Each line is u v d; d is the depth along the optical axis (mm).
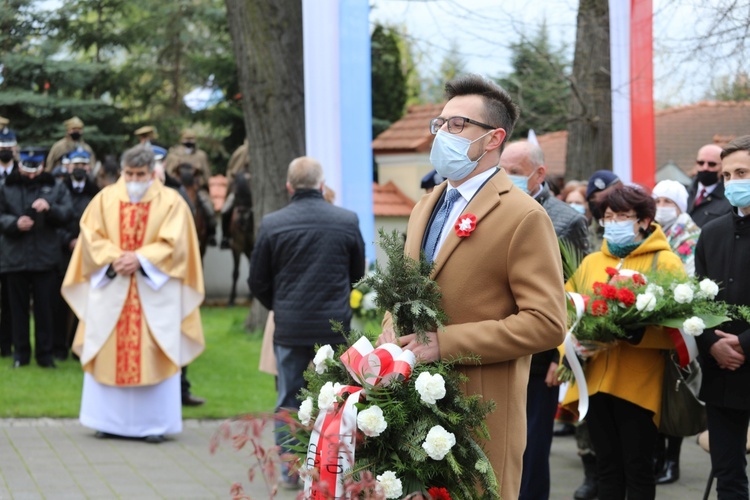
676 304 4418
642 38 8930
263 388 9258
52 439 7223
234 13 11664
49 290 9812
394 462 3086
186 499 5695
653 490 4574
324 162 8289
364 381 3129
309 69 8273
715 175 7383
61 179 10594
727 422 4508
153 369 7180
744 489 4504
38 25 17422
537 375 4793
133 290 7219
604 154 12344
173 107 20797
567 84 12391
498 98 3311
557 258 3186
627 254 4898
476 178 3287
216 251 17156
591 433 4723
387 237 3244
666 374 4598
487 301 3184
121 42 19266
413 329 3213
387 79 20125
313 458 3092
